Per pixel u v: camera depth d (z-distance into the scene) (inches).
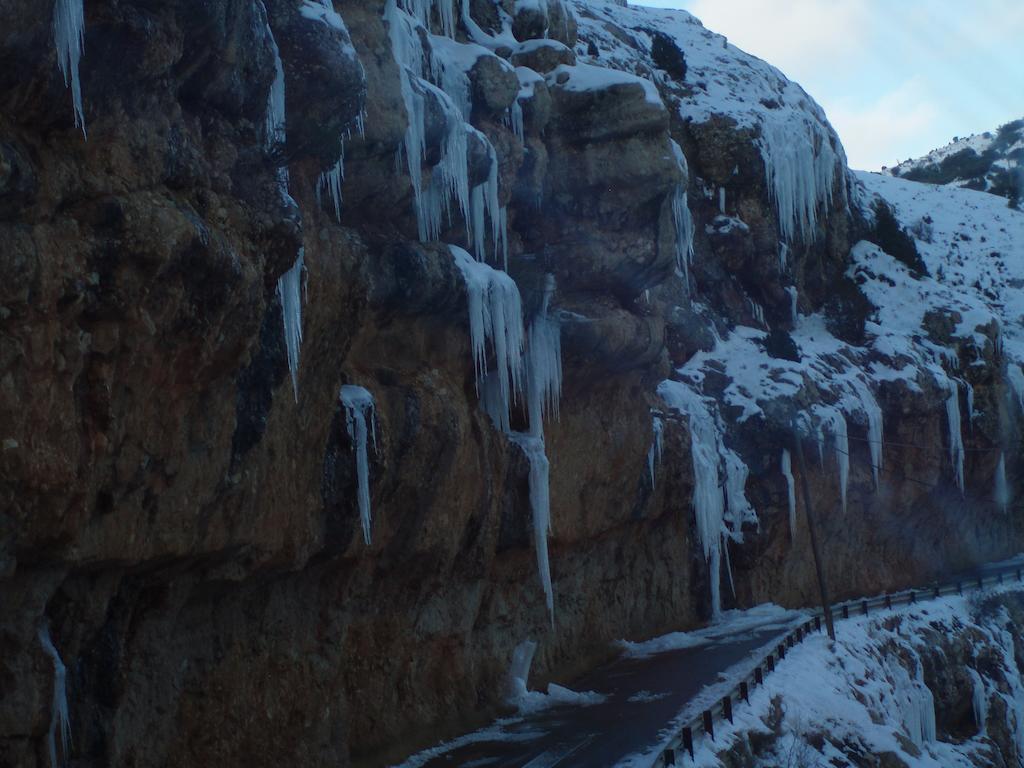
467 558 967.0
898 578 2075.5
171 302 528.1
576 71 1146.7
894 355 2074.3
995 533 2393.0
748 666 1182.3
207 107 587.2
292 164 699.4
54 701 514.6
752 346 1943.9
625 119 1129.4
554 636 1186.6
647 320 1208.2
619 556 1386.6
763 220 2113.7
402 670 909.2
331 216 805.9
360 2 807.1
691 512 1560.0
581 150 1126.4
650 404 1430.9
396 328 877.2
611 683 1149.1
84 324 494.3
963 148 4537.4
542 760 820.6
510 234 1093.1
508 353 982.4
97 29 485.4
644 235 1144.2
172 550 588.1
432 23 1064.8
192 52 555.5
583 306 1119.0
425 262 858.8
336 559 771.4
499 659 1068.5
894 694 1396.4
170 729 639.8
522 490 1045.2
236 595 694.5
